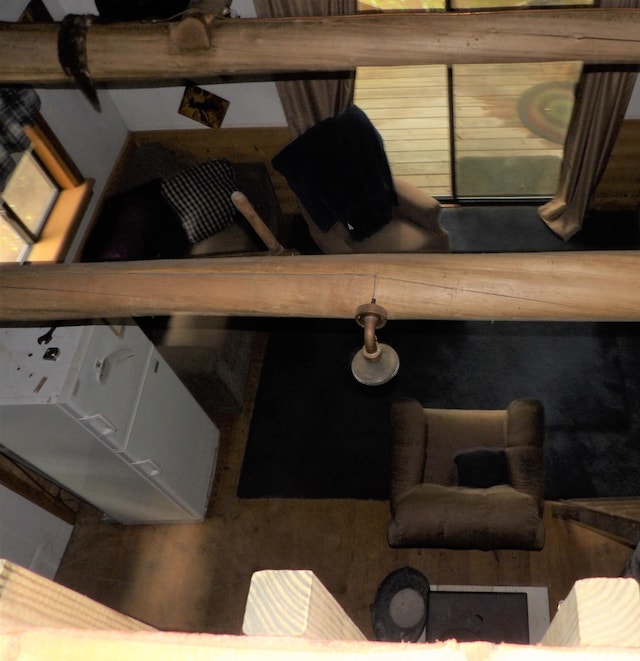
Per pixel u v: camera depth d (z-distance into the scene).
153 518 5.01
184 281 2.71
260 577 0.76
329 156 5.04
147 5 3.93
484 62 3.17
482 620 3.36
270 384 5.48
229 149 6.18
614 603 0.69
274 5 4.89
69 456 4.11
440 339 5.44
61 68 3.43
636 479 4.73
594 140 5.19
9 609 0.58
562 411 5.03
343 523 4.88
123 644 0.52
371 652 0.51
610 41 3.01
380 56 3.19
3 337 3.70
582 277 2.46
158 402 4.41
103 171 5.87
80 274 2.78
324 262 2.64
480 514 3.81
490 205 5.97
